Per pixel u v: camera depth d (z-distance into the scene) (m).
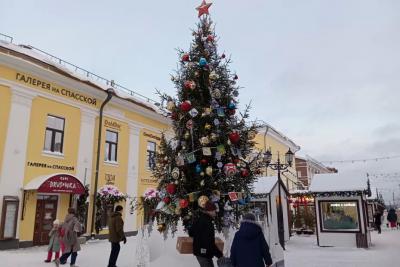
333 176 16.95
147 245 7.59
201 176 7.67
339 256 12.76
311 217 23.12
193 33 8.62
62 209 17.33
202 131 7.76
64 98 18.09
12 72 15.86
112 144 21.05
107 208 19.98
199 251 5.93
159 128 24.61
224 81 8.13
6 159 15.28
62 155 17.75
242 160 8.20
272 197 16.25
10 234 14.92
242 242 5.63
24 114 16.17
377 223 24.61
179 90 8.25
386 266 10.51
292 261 11.53
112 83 22.20
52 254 12.55
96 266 10.76
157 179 8.41
